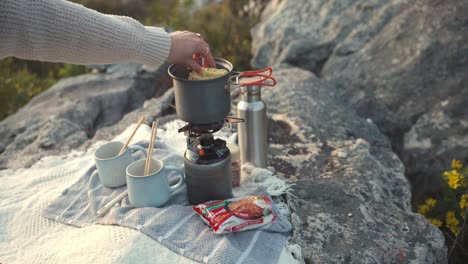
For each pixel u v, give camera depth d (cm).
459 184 257
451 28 339
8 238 200
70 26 170
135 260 172
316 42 415
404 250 193
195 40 193
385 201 223
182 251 176
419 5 372
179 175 222
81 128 334
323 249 188
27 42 166
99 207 207
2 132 324
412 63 341
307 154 256
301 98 313
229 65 194
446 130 308
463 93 313
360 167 239
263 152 229
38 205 217
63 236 195
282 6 476
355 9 417
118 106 385
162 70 434
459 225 276
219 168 195
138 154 238
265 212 189
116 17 190
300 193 217
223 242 178
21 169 260
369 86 353
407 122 326
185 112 184
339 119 301
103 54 181
